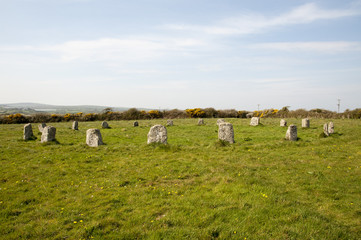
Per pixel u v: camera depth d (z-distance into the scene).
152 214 7.87
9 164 13.45
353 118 46.75
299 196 9.30
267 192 9.43
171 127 32.69
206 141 21.44
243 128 31.20
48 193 9.71
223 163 13.58
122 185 10.61
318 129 28.25
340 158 14.88
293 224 7.16
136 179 11.17
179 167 12.89
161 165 13.29
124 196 9.35
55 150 16.91
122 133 27.50
